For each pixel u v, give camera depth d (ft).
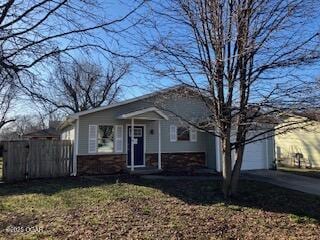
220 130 38.99
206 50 34.37
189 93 38.63
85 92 94.58
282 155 88.89
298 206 36.58
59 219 28.60
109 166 61.36
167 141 66.90
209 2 32.40
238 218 30.94
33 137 100.17
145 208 33.50
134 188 44.70
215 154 66.90
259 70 34.30
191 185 47.55
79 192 41.78
